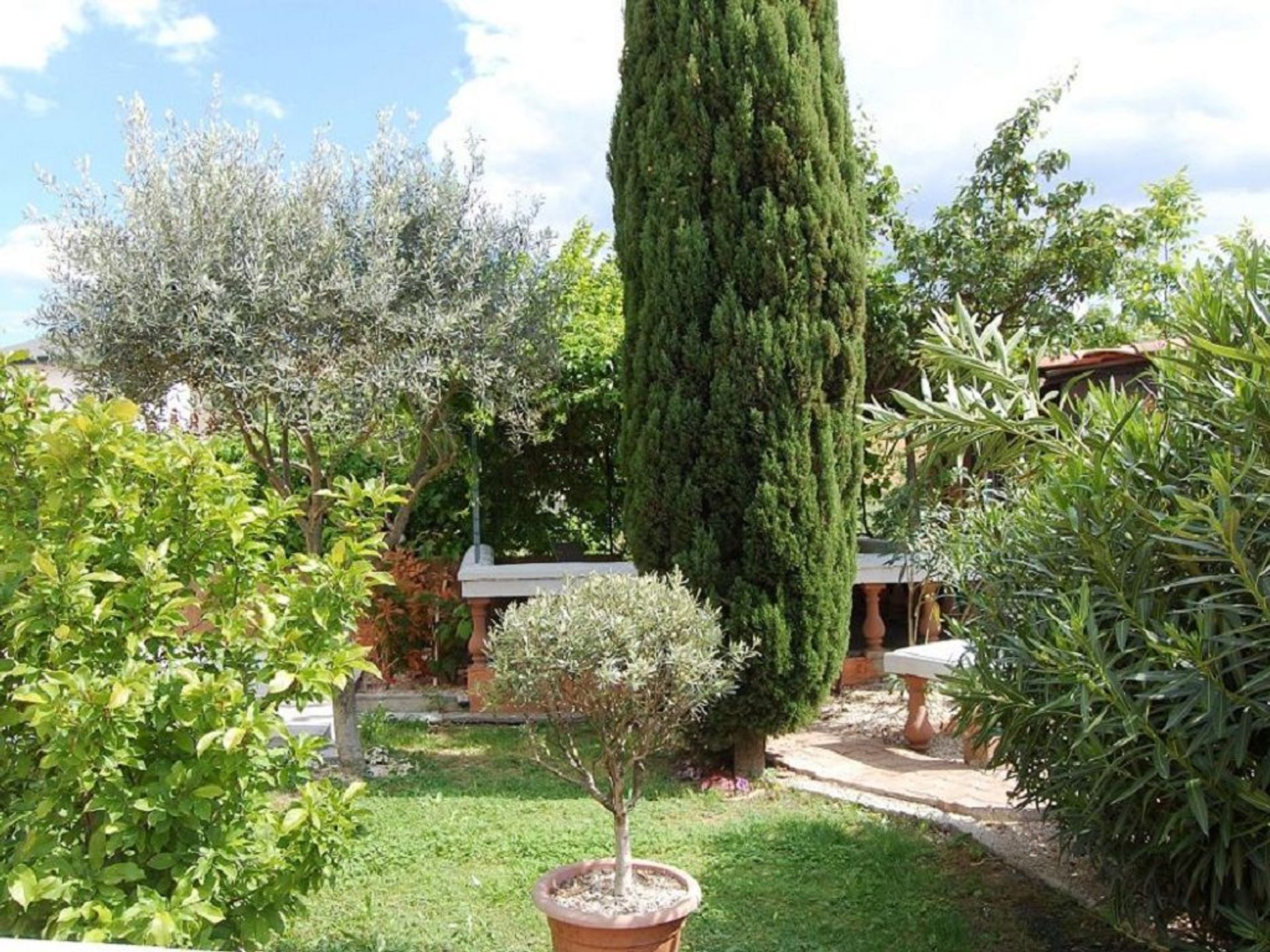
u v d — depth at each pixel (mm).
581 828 4922
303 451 7402
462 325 6160
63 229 5797
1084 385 7754
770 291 5523
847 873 4391
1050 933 3865
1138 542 3117
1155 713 2939
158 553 2789
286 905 2955
